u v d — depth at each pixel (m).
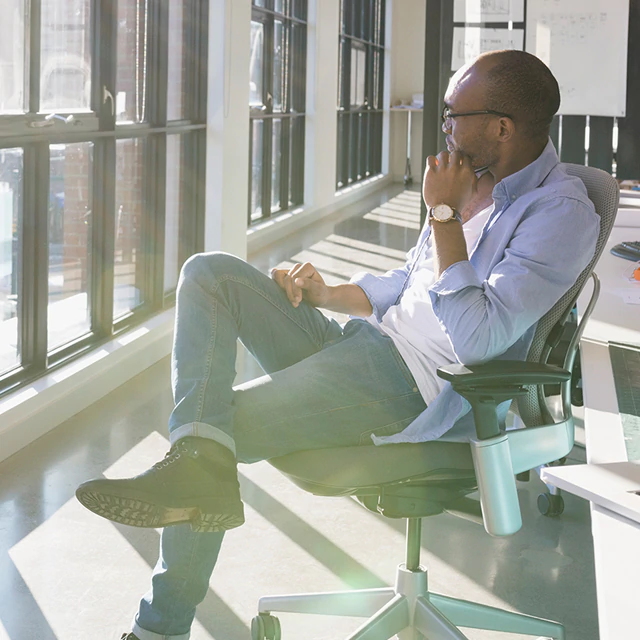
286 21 8.20
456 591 2.19
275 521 2.60
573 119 4.35
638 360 1.90
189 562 1.67
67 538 2.44
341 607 1.85
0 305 3.15
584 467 1.28
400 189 12.76
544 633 1.83
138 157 4.27
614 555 1.05
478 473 1.53
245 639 1.96
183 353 1.60
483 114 1.63
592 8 4.17
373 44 12.19
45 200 3.28
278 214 8.40
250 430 1.60
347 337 1.77
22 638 1.94
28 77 3.15
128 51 4.06
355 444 1.65
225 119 4.95
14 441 3.01
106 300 3.91
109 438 3.21
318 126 9.09
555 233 1.58
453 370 1.50
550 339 1.65
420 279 1.79
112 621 2.03
